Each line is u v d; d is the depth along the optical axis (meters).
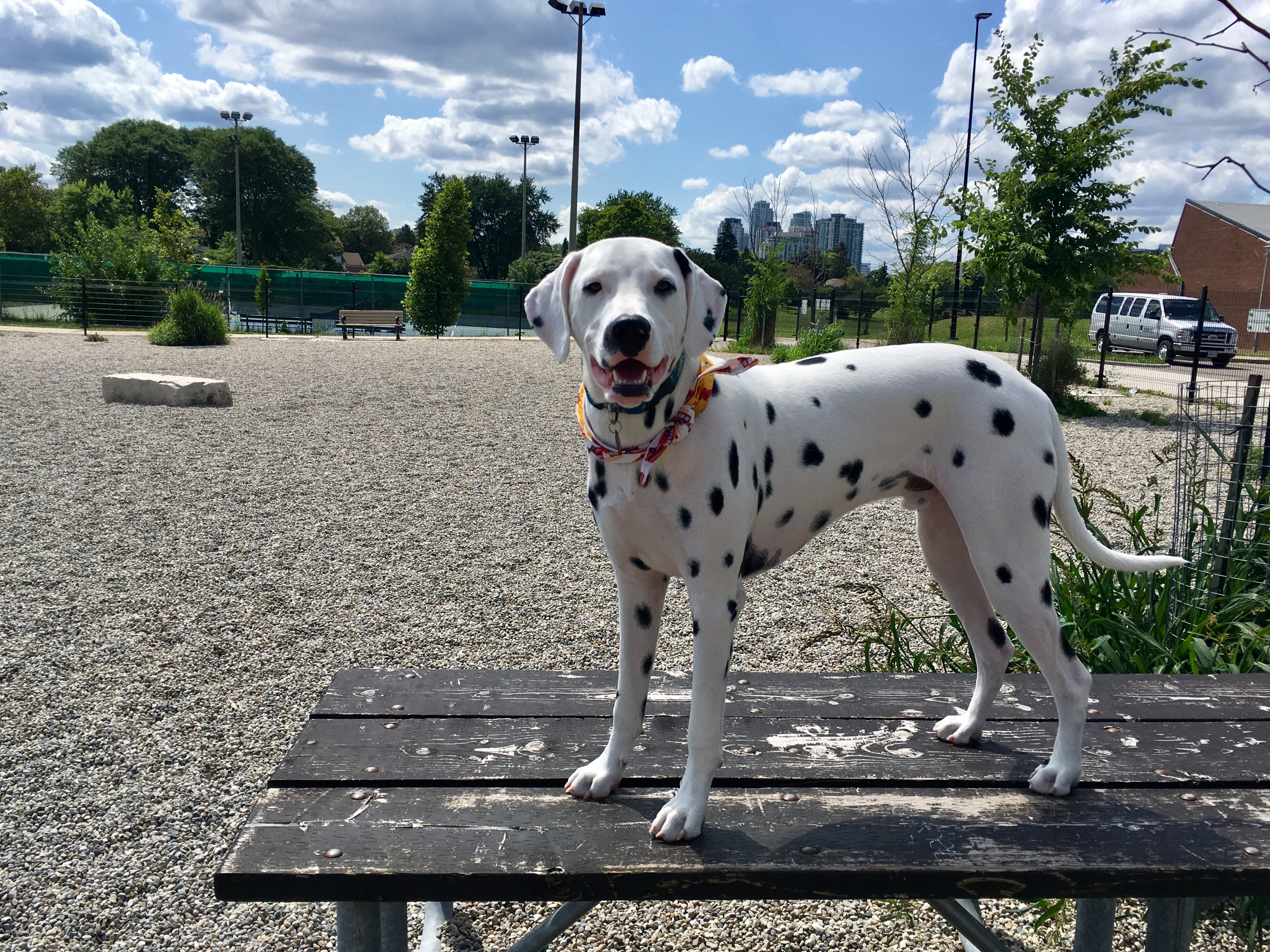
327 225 85.56
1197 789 2.34
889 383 2.39
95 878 2.83
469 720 2.63
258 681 4.18
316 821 2.09
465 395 13.22
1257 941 2.62
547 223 86.38
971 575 2.60
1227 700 2.86
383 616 4.98
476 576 5.66
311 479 7.98
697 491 2.06
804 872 1.92
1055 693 2.32
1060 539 5.61
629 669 2.27
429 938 2.66
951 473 2.36
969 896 1.96
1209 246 34.88
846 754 2.50
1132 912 2.84
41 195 62.94
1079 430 11.92
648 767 2.39
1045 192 12.91
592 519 6.96
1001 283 13.62
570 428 10.73
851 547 6.50
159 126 81.06
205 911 2.72
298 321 31.86
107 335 21.33
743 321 25.16
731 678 3.04
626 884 1.91
